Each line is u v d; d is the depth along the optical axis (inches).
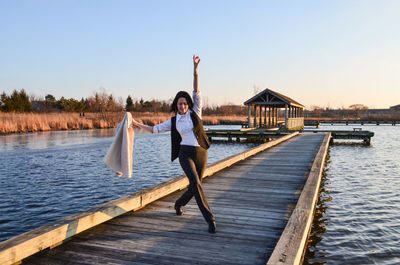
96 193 325.4
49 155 597.9
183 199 165.9
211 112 3385.8
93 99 2484.0
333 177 410.3
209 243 132.0
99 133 1147.9
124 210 167.3
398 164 517.7
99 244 130.6
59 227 127.9
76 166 482.6
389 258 175.6
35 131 1195.3
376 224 231.0
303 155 433.1
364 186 355.3
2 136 989.8
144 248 126.9
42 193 324.2
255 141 1000.9
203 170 146.6
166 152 679.7
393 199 299.3
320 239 202.8
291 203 196.1
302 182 259.3
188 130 141.3
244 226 153.2
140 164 513.3
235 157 362.9
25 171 440.8
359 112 4249.5
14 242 110.6
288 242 120.4
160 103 3275.1
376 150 725.9
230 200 203.0
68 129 1360.7
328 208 270.8
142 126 150.2
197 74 142.5
